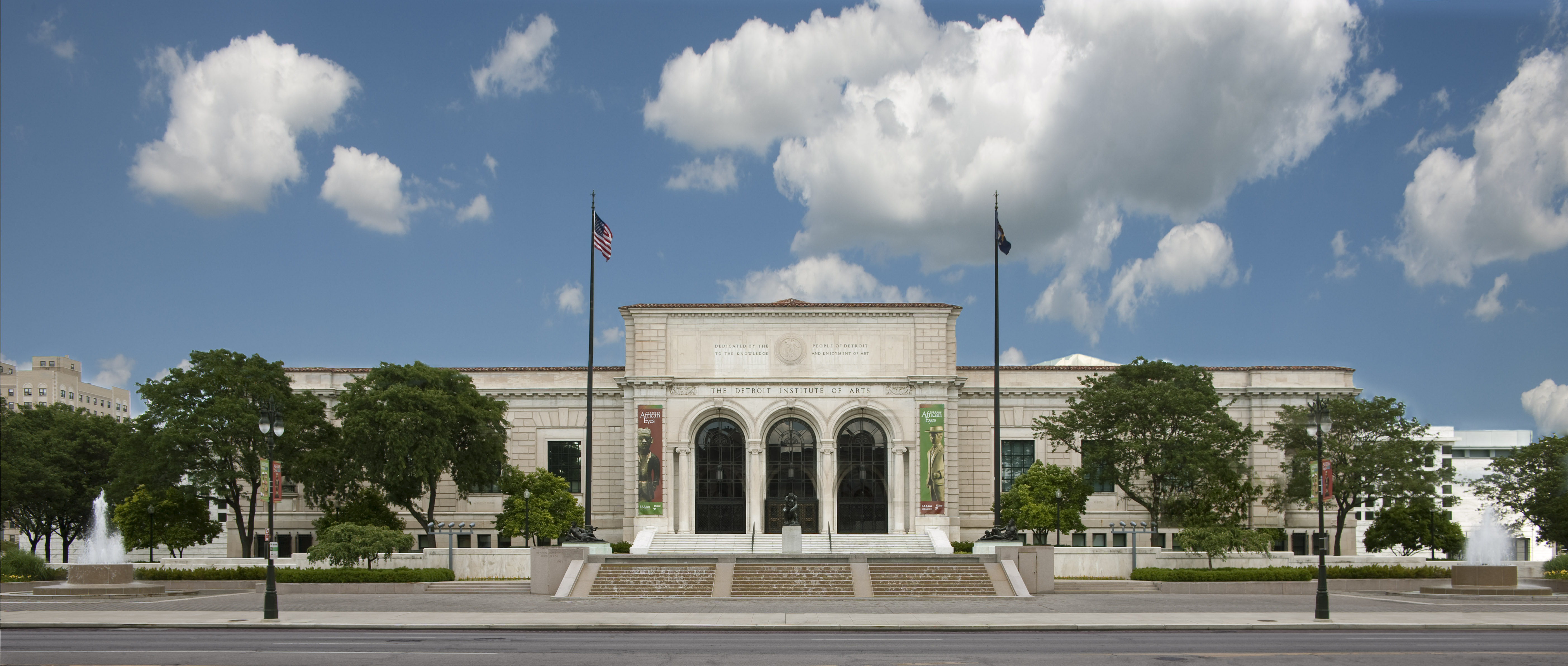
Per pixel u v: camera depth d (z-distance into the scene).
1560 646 34.59
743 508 89.69
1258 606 49.81
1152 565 65.94
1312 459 78.31
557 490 82.19
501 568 66.31
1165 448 75.62
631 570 56.88
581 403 95.00
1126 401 76.75
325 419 83.50
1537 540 93.25
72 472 96.31
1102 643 35.66
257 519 91.94
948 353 91.50
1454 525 95.38
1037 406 94.56
